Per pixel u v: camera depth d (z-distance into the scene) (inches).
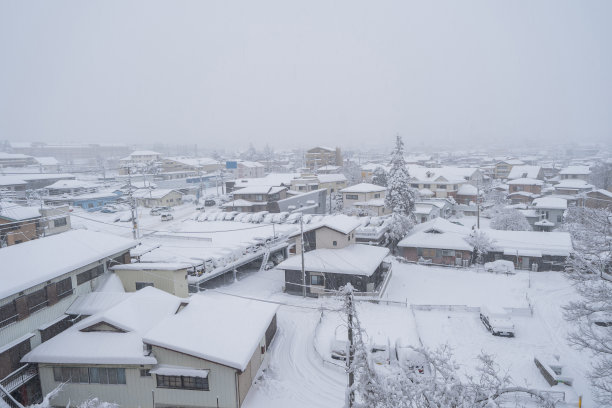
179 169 4185.5
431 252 1439.5
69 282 767.7
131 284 885.2
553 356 740.7
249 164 4259.4
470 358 783.1
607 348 550.3
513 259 1397.6
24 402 627.5
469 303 1066.1
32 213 1440.7
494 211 2299.5
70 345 643.5
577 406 614.2
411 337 792.3
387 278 1208.8
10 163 4180.6
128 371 625.9
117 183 3388.3
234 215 1859.0
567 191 2551.7
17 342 632.4
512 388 357.7
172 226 1861.5
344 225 1226.0
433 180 2719.0
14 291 630.5
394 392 362.3
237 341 647.8
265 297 1063.0
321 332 850.8
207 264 1086.4
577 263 654.5
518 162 3907.5
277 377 700.0
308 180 2605.8
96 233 939.3
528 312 987.9
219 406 609.0
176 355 613.3
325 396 644.1
